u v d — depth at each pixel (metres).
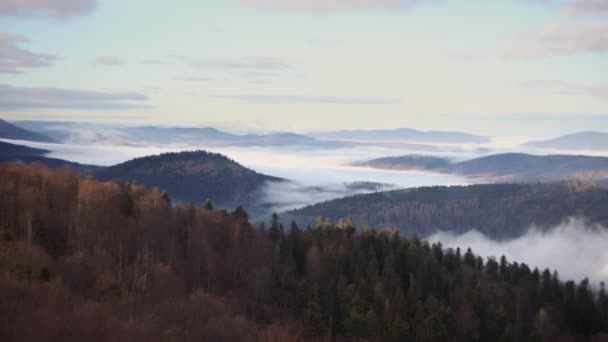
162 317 47.75
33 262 53.12
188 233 80.44
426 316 71.06
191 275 69.81
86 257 58.97
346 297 69.50
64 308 42.31
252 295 68.31
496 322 74.44
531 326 79.00
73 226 70.94
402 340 65.25
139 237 73.81
